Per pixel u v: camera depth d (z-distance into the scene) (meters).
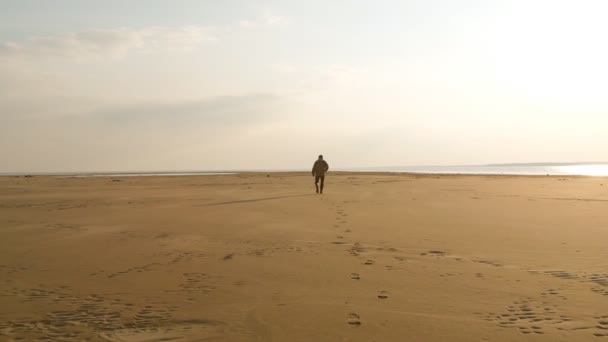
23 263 8.79
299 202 20.22
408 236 11.55
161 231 12.38
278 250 9.92
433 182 37.25
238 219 14.71
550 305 6.15
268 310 6.04
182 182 40.25
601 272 7.89
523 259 8.95
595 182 36.50
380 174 61.16
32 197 23.38
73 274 7.97
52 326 5.47
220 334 5.20
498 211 16.72
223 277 7.75
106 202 20.42
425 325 5.44
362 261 8.87
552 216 15.23
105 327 5.44
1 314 5.89
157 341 5.00
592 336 5.05
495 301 6.36
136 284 7.34
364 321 5.59
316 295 6.72
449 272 8.00
